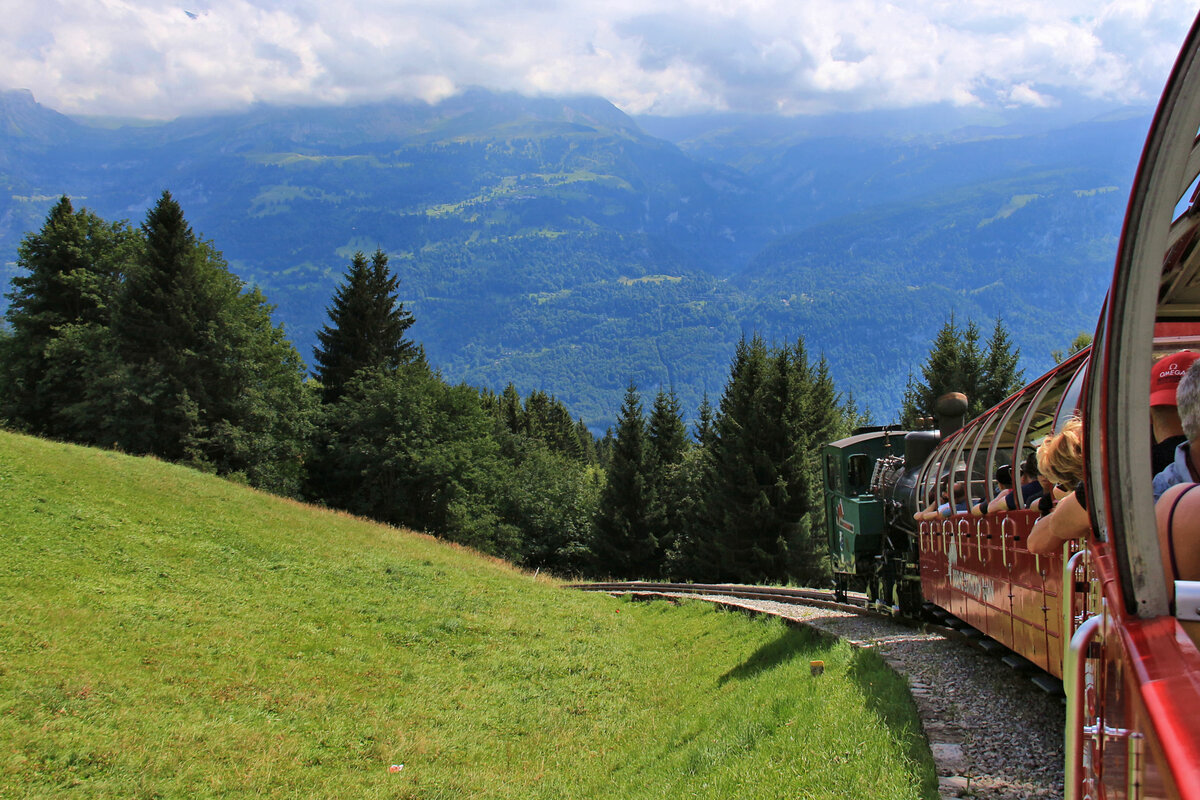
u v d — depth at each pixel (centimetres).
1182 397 219
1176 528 176
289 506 3209
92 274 4997
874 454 1816
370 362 6134
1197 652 138
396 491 5431
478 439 5897
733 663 1630
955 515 1020
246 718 1297
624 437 5650
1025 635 714
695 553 4894
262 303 5612
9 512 2041
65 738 1081
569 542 6391
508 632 2077
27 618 1473
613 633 2247
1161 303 414
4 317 5000
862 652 1076
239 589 1995
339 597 2117
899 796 567
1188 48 146
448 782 1155
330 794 1077
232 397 5041
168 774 1063
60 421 4909
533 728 1438
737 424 4500
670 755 1074
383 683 1583
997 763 606
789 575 4291
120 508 2364
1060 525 304
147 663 1422
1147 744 136
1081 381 530
